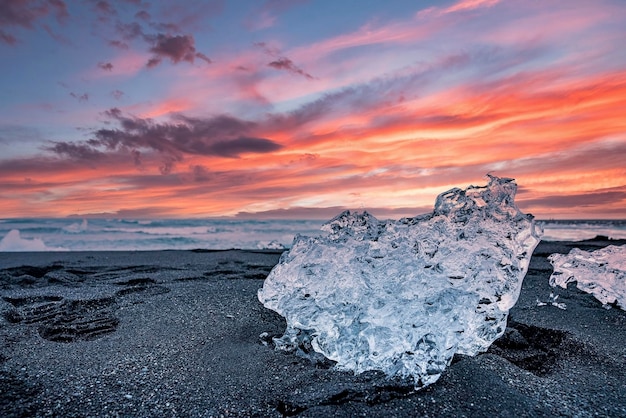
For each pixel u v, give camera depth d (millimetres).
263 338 3230
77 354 2859
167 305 3984
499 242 2953
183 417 2090
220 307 3930
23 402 2166
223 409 2172
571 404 2178
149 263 6590
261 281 5020
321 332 2805
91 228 16266
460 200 3201
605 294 4059
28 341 3074
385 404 2174
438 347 2445
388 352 2486
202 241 13859
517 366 2697
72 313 3779
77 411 2109
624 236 13914
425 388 2324
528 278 5211
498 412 2084
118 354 2871
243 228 19922
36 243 12742
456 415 2061
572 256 4449
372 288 2832
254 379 2518
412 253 3020
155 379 2502
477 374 2482
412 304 2645
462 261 2918
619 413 2082
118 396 2279
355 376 2477
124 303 4074
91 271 5895
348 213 3404
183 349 2979
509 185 3141
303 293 2986
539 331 3309
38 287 4746
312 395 2229
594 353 2896
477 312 2812
